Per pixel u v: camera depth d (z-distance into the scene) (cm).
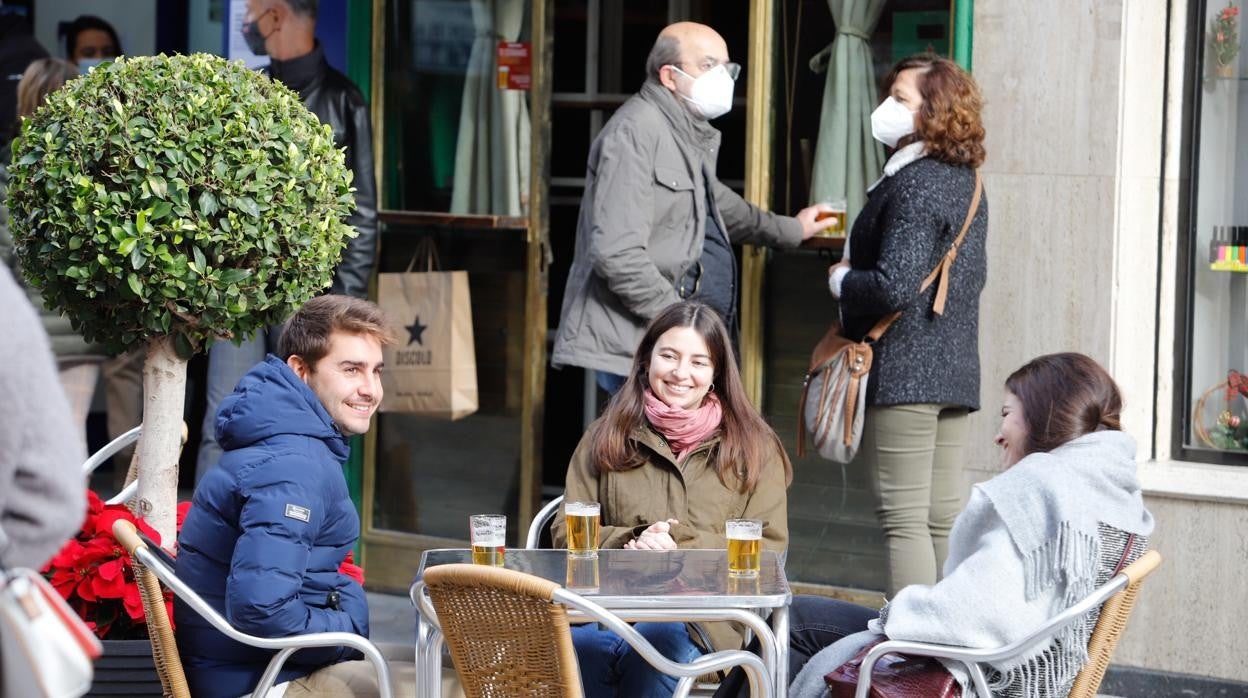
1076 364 572
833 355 815
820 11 923
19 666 361
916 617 548
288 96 657
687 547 654
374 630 976
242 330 664
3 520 363
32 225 629
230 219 623
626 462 672
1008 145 860
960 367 807
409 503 1054
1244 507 832
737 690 582
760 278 941
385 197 1038
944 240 793
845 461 822
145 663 603
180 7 1264
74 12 1285
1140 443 866
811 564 941
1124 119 843
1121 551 552
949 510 834
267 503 555
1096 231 848
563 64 1091
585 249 870
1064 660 547
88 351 1065
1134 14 840
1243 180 858
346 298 608
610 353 858
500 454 1027
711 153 873
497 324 1023
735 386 677
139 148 612
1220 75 856
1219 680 841
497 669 506
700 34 852
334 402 599
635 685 612
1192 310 864
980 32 864
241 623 549
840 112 921
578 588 541
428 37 1020
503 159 1011
